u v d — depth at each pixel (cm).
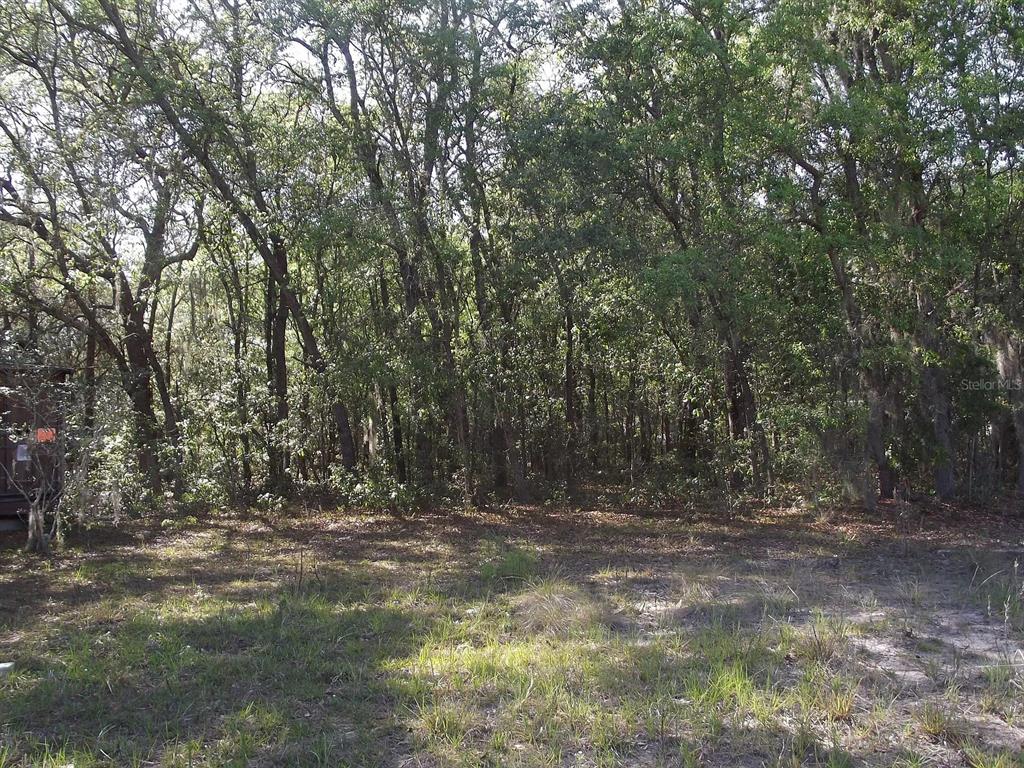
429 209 1620
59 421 1262
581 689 597
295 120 1750
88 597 949
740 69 1448
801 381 1669
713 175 1513
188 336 2409
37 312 1515
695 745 505
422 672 642
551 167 1520
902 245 1441
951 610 845
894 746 506
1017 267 1653
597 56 1609
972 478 1806
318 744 513
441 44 1551
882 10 1530
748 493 1750
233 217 1734
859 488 1639
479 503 1770
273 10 1578
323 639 748
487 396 1703
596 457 2145
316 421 1919
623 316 1741
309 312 1894
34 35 1606
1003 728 533
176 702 589
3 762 488
